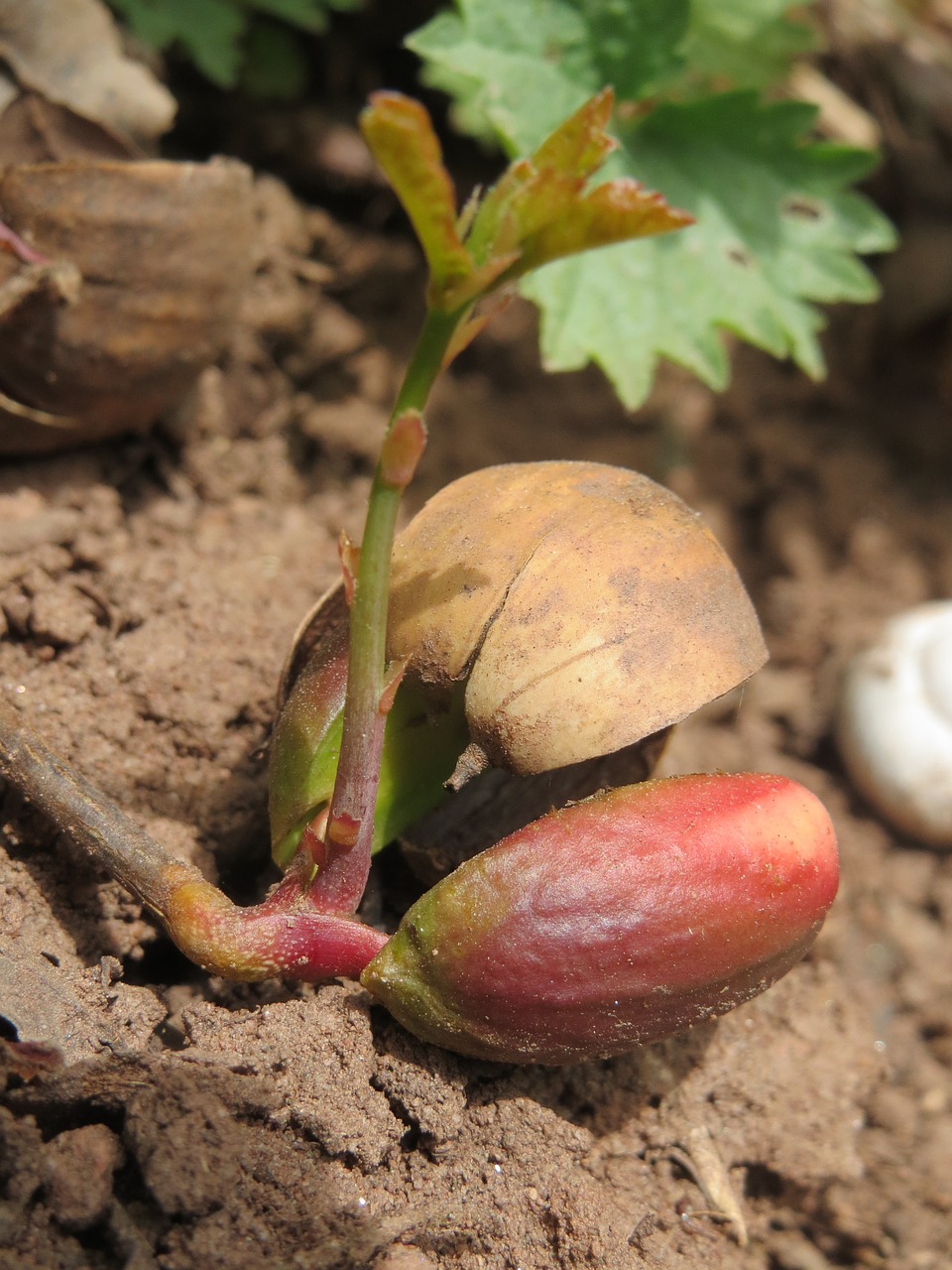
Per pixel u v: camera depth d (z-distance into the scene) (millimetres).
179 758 143
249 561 160
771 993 148
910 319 207
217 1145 118
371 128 104
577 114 108
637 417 193
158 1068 120
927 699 165
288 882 124
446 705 126
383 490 113
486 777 134
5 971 124
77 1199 115
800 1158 142
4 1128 116
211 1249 115
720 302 166
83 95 154
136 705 144
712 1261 133
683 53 180
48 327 144
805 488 198
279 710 131
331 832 121
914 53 209
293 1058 124
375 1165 122
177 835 138
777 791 123
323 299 186
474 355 194
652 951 118
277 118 191
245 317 173
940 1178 148
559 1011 119
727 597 125
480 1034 120
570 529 123
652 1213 132
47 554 148
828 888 123
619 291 163
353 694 117
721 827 120
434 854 132
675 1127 136
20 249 141
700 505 191
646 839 119
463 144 202
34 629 143
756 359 202
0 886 130
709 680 122
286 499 171
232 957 122
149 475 163
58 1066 119
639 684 120
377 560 114
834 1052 148
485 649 121
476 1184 124
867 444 204
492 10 162
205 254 147
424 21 197
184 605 151
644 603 121
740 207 169
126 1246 115
